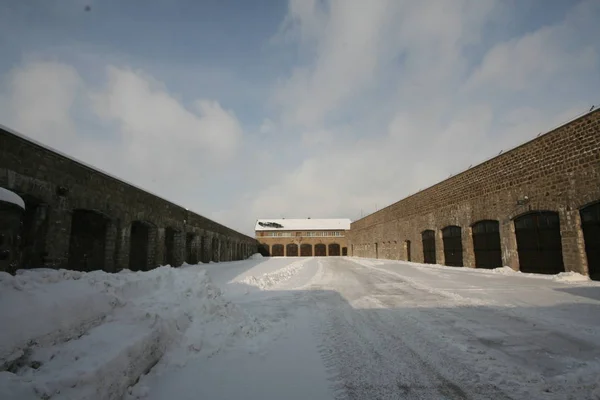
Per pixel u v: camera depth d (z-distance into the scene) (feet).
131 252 52.90
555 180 49.39
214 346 16.12
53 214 31.96
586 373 12.95
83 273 16.39
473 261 70.69
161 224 57.31
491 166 64.39
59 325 10.91
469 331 19.02
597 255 43.47
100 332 11.90
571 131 46.78
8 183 26.99
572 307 24.85
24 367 9.17
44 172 30.89
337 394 11.64
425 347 16.40
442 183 84.02
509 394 11.46
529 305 25.85
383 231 137.49
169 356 14.14
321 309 26.11
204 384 12.42
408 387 12.12
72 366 9.62
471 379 12.69
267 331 19.56
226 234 110.93
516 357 14.84
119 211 43.52
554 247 50.49
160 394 11.57
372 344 17.12
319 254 238.48
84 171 36.65
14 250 14.07
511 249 58.54
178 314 16.49
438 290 34.88
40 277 13.15
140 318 13.99
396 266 77.92
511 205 58.54
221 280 45.80
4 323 9.42
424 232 95.50
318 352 16.06
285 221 261.65
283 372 13.60
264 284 41.06
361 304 28.02
